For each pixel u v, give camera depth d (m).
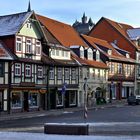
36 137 20.61
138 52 85.38
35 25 49.44
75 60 58.56
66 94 56.19
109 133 23.47
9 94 44.28
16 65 45.62
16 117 38.59
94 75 64.75
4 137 20.66
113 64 73.75
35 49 49.25
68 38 64.56
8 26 47.03
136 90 84.00
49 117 39.16
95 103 63.16
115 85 74.00
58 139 19.77
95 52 67.62
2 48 44.59
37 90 49.16
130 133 23.45
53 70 53.03
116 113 44.28
